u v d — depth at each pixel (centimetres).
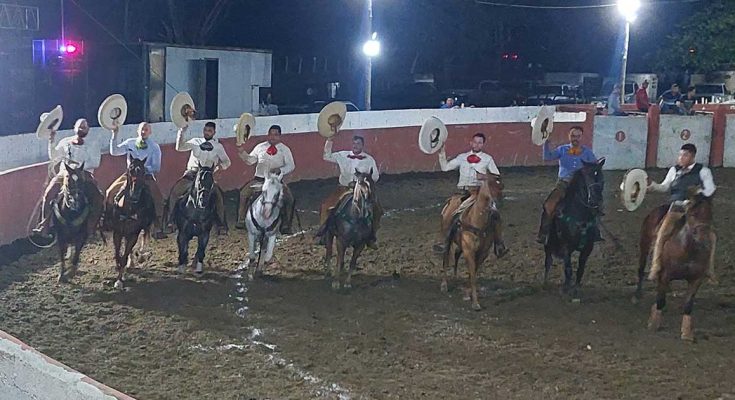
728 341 968
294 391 782
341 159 1198
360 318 1023
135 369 831
